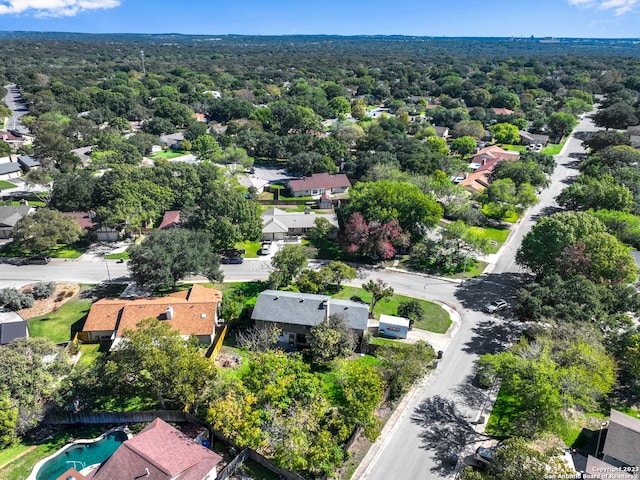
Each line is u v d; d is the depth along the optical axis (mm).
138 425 43094
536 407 39562
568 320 49094
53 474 37812
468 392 48188
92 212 86125
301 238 86188
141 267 60500
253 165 132625
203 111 196250
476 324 60406
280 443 37062
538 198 101938
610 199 85562
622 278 58438
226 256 78062
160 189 87438
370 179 102812
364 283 70500
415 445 41281
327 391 47656
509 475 32125
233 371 50031
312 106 187000
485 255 75375
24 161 118188
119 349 44906
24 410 39562
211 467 35844
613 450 37250
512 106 197500
